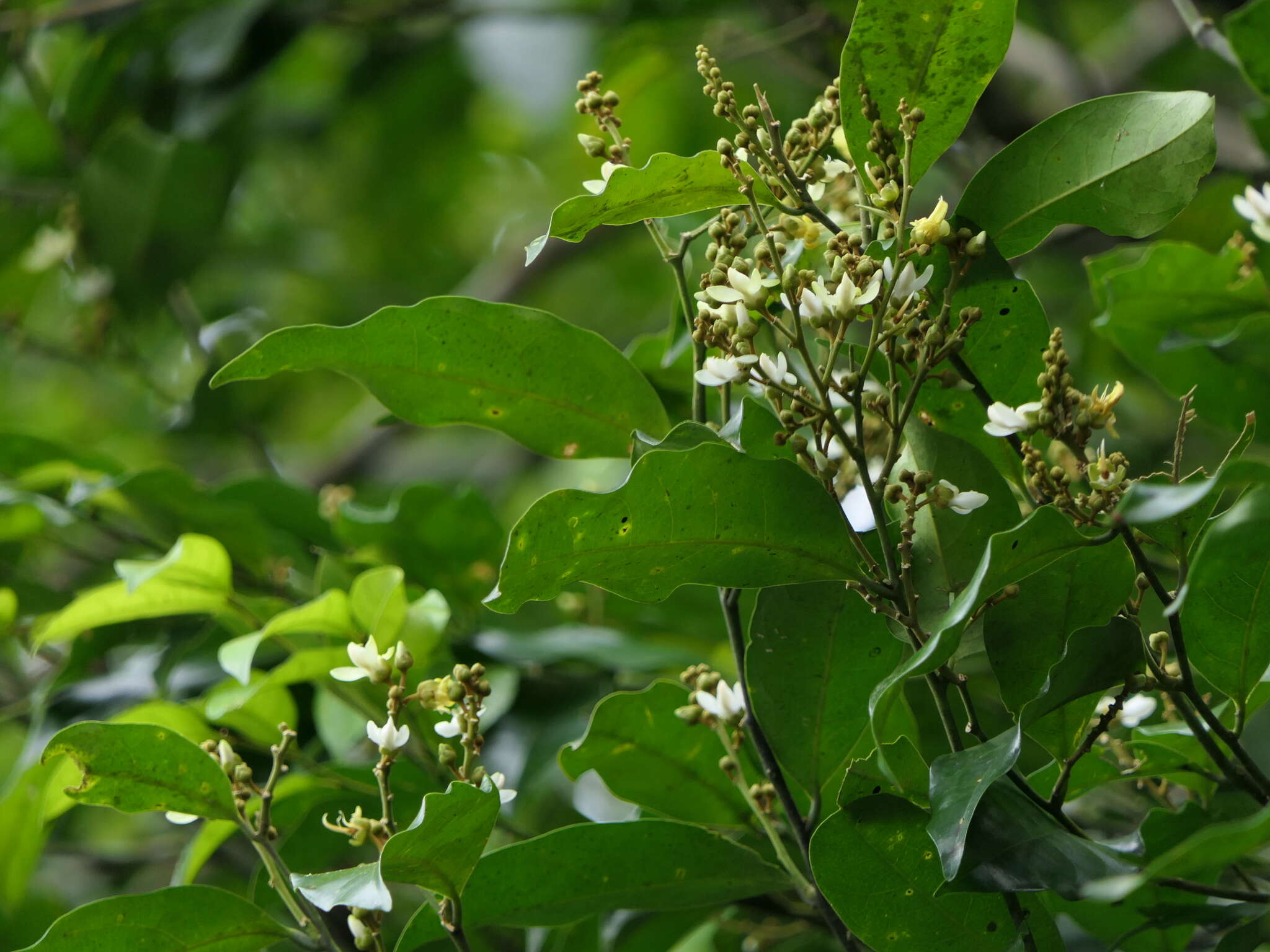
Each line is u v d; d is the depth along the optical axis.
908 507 1.64
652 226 1.71
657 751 1.75
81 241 2.45
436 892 1.67
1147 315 1.82
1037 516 1.61
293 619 1.77
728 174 1.66
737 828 1.76
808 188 1.67
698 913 1.82
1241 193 1.91
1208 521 1.65
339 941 1.72
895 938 1.65
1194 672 1.71
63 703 1.90
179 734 1.70
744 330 1.63
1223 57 1.81
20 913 2.13
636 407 1.74
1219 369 1.82
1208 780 1.70
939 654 1.61
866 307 1.64
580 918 1.72
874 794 1.65
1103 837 1.76
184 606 1.83
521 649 1.87
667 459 1.63
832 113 1.67
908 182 1.64
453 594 1.92
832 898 1.65
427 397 1.73
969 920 1.65
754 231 1.70
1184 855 1.56
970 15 1.65
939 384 1.69
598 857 1.71
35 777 1.83
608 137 3.33
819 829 1.65
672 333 1.79
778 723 1.70
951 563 1.66
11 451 1.94
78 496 1.90
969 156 2.04
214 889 1.70
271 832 1.70
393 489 2.39
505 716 1.87
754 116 1.65
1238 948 1.64
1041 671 1.64
